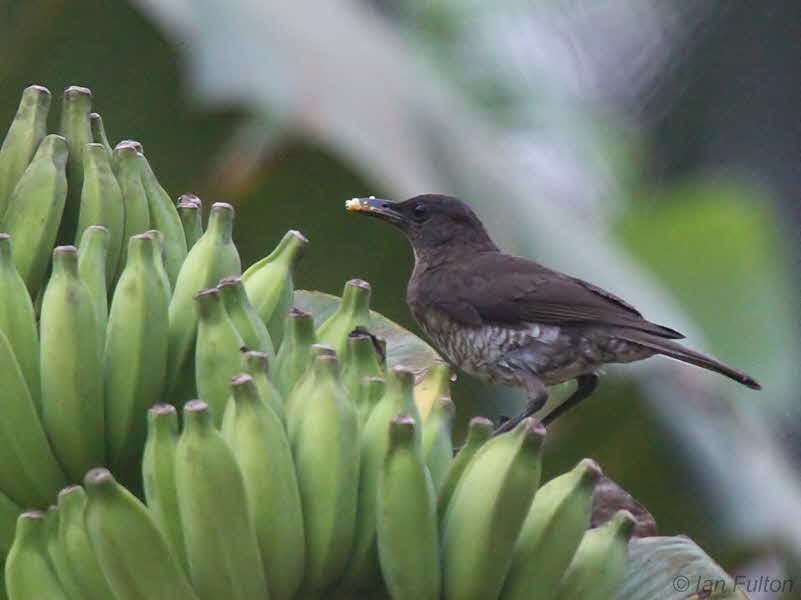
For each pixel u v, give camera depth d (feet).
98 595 18.69
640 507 25.39
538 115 50.62
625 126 50.62
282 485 19.08
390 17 46.62
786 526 30.35
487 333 31.78
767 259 38.93
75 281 20.83
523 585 19.44
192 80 26.22
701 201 38.86
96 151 23.20
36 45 28.99
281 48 26.68
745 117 46.52
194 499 18.22
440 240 33.40
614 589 20.11
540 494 19.79
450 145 28.27
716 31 47.91
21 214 22.45
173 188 29.37
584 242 31.24
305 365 21.45
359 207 29.91
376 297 33.76
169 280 23.47
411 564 18.99
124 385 21.04
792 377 36.37
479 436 20.06
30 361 21.16
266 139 26.16
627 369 31.45
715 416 31.78
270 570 19.06
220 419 20.45
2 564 21.03
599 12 52.06
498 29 51.16
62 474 20.98
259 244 30.37
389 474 18.95
